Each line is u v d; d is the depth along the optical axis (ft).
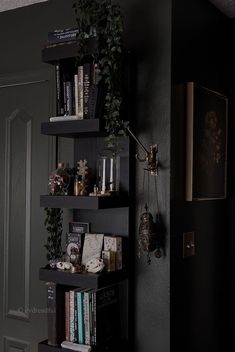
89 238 6.73
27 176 7.84
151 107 6.57
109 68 6.04
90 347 6.15
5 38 8.10
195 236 7.25
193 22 7.16
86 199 6.08
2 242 8.09
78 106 6.42
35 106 7.77
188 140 6.89
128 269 6.59
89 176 6.73
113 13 6.05
